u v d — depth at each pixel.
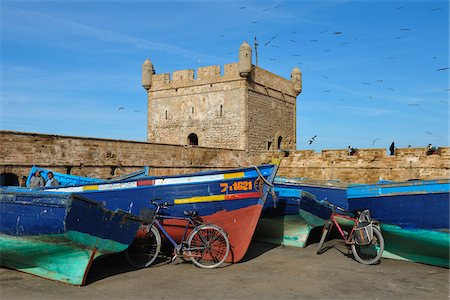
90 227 8.85
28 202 9.05
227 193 11.11
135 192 11.68
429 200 10.88
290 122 44.81
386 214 11.72
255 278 9.62
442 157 27.67
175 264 10.86
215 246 10.78
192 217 10.77
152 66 42.31
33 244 9.07
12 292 8.27
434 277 9.89
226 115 37.06
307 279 9.60
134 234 9.91
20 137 18.28
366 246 11.64
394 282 9.41
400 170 29.27
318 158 33.16
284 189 13.95
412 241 11.37
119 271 10.09
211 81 38.06
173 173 27.09
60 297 8.00
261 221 14.80
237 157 34.56
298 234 14.01
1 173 17.47
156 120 41.53
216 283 9.14
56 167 19.83
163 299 8.00
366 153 30.84
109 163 22.53
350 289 8.82
